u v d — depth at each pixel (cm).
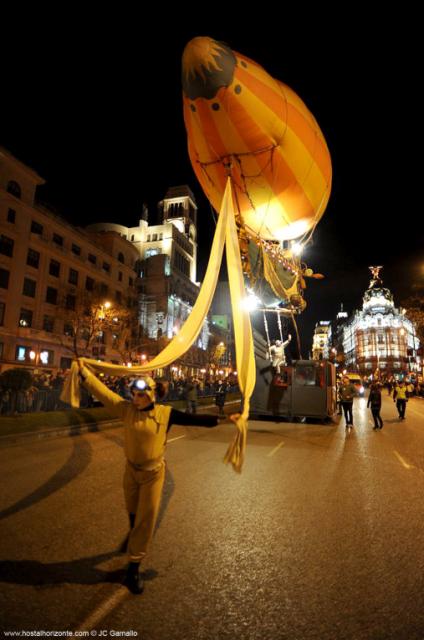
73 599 312
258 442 1115
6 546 407
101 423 1449
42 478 686
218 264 530
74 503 550
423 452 1022
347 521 496
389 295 13325
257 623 284
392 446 1103
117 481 671
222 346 6962
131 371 372
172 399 2495
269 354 1591
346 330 16300
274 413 1548
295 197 771
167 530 457
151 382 355
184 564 374
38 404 1485
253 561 382
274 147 675
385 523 491
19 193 3581
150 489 334
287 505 556
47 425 1269
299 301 1293
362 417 2019
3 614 290
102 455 898
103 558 384
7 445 1016
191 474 734
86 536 436
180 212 8275
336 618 292
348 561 385
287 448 1025
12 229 3456
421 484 691
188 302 7288
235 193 735
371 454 970
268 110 640
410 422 1792
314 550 409
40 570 358
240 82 609
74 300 4047
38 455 892
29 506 536
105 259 4888
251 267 965
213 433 1307
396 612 301
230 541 428
